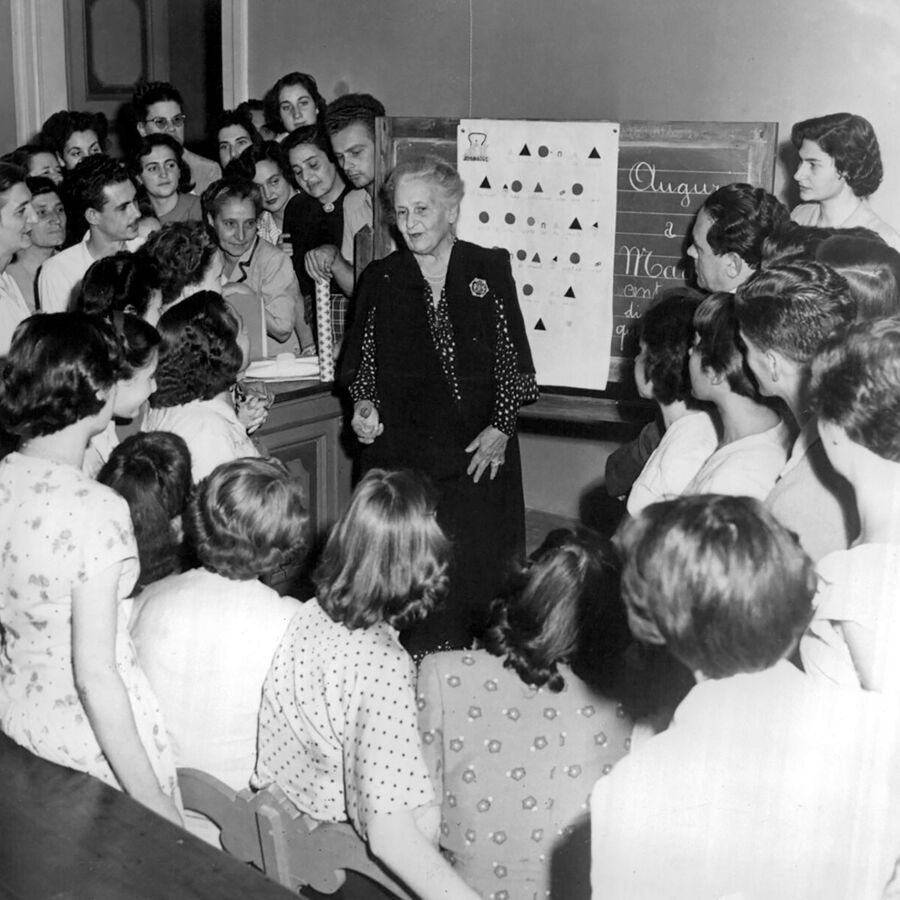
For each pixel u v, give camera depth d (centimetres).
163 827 171
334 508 454
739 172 395
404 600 185
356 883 208
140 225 457
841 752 127
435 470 364
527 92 521
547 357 435
